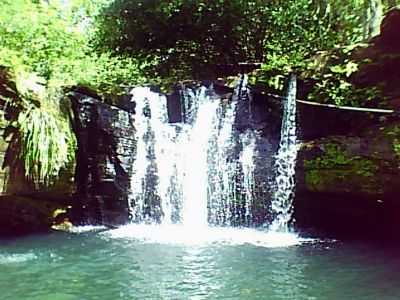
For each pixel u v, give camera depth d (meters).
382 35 8.70
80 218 9.92
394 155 7.92
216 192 9.84
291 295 5.64
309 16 11.02
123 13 12.07
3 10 10.06
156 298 5.62
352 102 8.52
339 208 8.86
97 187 9.99
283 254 7.43
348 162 8.40
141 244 8.26
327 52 9.50
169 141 10.27
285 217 9.20
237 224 9.63
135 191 10.13
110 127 10.02
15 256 7.51
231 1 11.29
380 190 8.18
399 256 7.24
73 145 9.34
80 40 11.74
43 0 12.14
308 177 8.82
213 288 5.91
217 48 12.02
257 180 9.46
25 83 8.83
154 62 12.45
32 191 9.02
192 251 7.72
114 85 10.48
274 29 11.31
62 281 6.27
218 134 10.04
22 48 9.88
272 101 9.63
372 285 5.95
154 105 10.48
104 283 6.19
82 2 12.98
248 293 5.72
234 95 10.09
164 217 10.12
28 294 5.82
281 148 9.35
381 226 8.70
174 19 11.78
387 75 8.39
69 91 9.73
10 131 8.70
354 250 7.62
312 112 9.09
